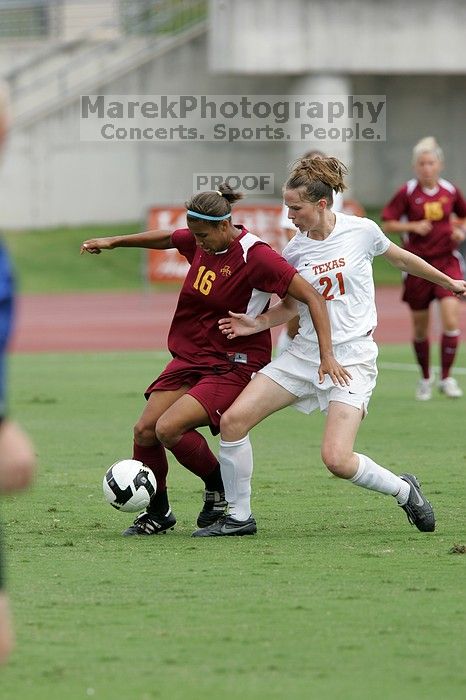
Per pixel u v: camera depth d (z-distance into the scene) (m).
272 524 27.77
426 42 119.56
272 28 117.81
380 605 20.05
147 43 135.00
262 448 39.69
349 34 118.75
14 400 51.12
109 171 132.38
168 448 26.44
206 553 24.47
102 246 27.53
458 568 22.86
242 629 18.64
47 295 108.75
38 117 130.75
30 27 143.12
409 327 84.94
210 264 26.20
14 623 19.00
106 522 28.17
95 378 59.12
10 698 15.45
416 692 15.68
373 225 26.16
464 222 51.06
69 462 36.56
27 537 26.25
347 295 25.81
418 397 51.59
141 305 100.94
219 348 26.61
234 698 15.44
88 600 20.47
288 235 46.00
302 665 16.83
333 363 24.89
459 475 34.03
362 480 25.92
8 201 131.12
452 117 138.25
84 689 15.80
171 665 16.86
